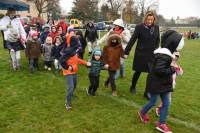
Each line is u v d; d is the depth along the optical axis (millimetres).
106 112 3676
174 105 4086
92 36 8492
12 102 3928
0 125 3219
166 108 3191
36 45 5766
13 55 5824
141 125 3336
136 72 4359
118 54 4309
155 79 3148
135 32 4215
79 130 3164
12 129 3139
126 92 4586
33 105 3842
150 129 3250
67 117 3482
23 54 8031
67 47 3711
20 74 5523
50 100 4055
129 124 3354
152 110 3795
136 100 4203
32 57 5727
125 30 5129
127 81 5328
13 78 5199
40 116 3480
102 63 4266
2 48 9516
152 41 4164
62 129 3170
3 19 5676
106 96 4336
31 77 5332
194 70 7090
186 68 7387
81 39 6742
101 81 5270
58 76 5484
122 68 5527
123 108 3838
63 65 3693
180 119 3596
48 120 3379
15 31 5664
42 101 4008
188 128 3334
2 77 5234
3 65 6320
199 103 4242
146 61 4211
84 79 5340
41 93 4363
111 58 4277
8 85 4750
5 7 9906
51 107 3791
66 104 3738
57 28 6145
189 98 4465
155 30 4180
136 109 3816
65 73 3713
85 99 4156
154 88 3148
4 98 4090
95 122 3367
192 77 6109
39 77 5348
